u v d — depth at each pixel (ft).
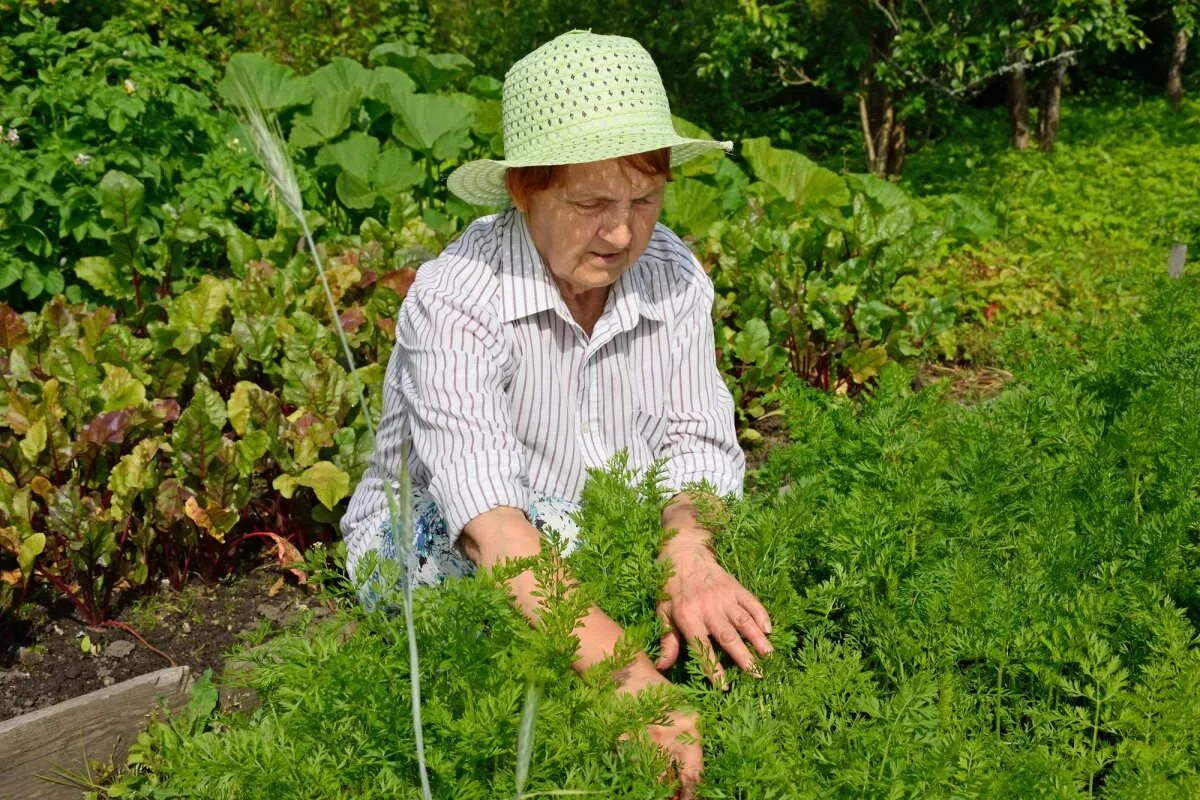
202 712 9.78
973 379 19.16
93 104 18.44
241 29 38.75
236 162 19.51
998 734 6.82
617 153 7.10
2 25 22.20
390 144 21.75
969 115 45.19
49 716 9.48
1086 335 13.52
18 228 16.83
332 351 13.44
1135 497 9.27
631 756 5.93
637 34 39.11
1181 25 42.22
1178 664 6.86
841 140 42.80
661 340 8.65
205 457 11.39
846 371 16.93
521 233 8.20
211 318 13.88
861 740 6.18
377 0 40.37
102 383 12.10
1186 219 31.48
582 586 6.53
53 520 10.74
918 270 20.12
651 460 8.98
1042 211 32.96
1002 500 9.16
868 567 7.59
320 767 5.97
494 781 5.84
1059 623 7.15
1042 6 33.81
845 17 35.68
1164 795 6.14
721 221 17.71
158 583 11.89
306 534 12.41
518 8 40.29
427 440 7.85
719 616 7.16
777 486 9.36
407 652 6.24
